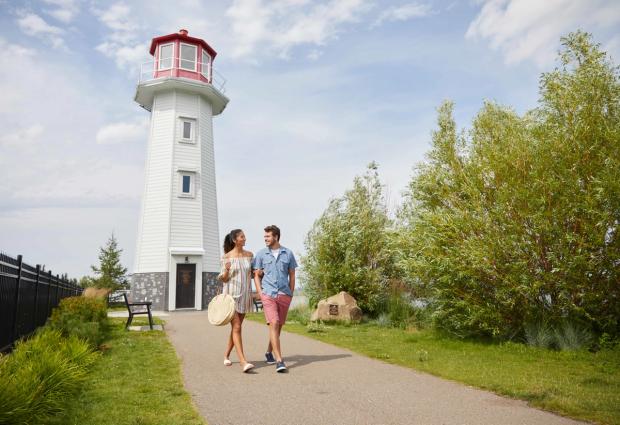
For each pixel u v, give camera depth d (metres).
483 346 9.14
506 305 9.28
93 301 12.55
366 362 7.45
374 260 16.25
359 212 16.91
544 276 8.59
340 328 13.25
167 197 26.88
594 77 9.06
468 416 4.50
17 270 9.41
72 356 6.30
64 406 4.75
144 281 26.45
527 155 9.10
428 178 10.75
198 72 28.92
